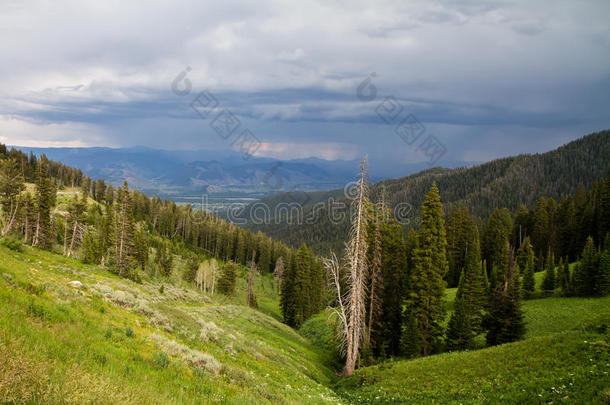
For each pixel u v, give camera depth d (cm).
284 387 1597
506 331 2936
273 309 8394
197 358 1290
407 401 1756
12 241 3222
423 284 3077
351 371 2658
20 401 572
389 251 3544
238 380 1258
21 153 15950
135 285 4034
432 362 2231
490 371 1769
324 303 7100
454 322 3020
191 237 14512
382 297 3378
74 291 1616
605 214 6119
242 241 13100
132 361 960
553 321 3394
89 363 809
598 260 4044
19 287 1234
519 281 3023
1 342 714
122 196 5288
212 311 3606
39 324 934
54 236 7744
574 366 1470
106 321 1318
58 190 15450
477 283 3822
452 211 6334
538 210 7456
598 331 1766
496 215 7969
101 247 6322
